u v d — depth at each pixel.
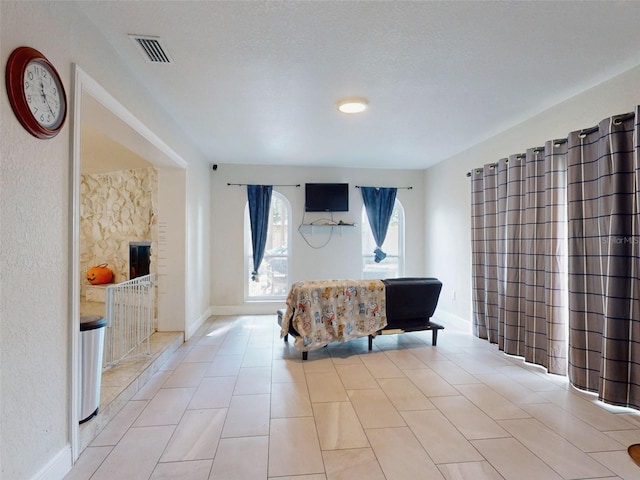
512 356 3.47
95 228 5.11
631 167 2.35
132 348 3.13
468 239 4.53
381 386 2.79
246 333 4.36
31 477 1.48
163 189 3.93
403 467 1.79
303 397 2.58
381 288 3.62
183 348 3.75
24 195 1.44
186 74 2.52
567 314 2.91
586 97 2.79
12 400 1.38
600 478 1.71
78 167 1.78
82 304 4.95
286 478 1.71
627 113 2.40
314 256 5.63
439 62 2.36
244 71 2.48
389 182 5.82
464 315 4.62
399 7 1.79
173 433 2.10
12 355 1.38
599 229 2.56
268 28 1.97
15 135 1.39
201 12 1.83
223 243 5.41
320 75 2.54
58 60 1.64
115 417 2.28
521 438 2.05
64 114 1.66
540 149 3.13
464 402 2.51
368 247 5.83
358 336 3.54
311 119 3.46
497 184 3.70
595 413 2.34
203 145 4.43
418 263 5.87
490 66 2.41
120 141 2.80
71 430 1.76
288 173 5.57
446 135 3.97
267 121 3.52
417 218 5.88
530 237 3.21
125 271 4.93
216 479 1.70
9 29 1.35
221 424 2.20
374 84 2.69
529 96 2.92
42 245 1.55
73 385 1.76
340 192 5.54
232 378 2.94
